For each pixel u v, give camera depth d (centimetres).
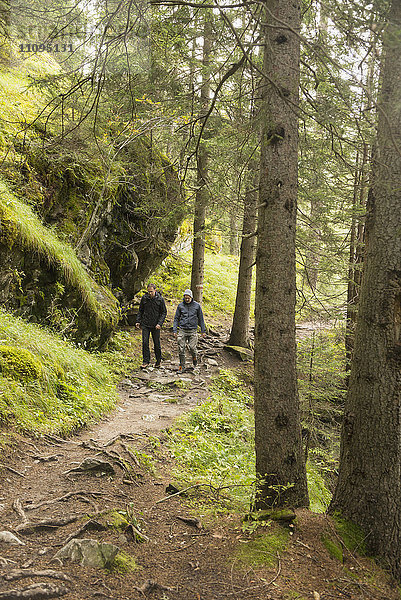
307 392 755
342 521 382
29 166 903
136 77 548
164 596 289
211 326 1611
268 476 401
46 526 345
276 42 378
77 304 925
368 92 299
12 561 293
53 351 725
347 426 394
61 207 978
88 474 467
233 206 689
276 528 374
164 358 1230
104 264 1124
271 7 383
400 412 372
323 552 351
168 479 516
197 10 486
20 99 1006
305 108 429
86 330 961
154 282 1902
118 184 1074
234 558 340
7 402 537
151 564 327
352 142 397
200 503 457
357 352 391
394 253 370
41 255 821
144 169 1058
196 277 1480
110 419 713
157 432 671
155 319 1106
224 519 419
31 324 776
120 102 593
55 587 269
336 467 778
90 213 1010
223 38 412
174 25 518
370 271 383
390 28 279
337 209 661
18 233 761
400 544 365
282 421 396
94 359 911
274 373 395
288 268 394
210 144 589
